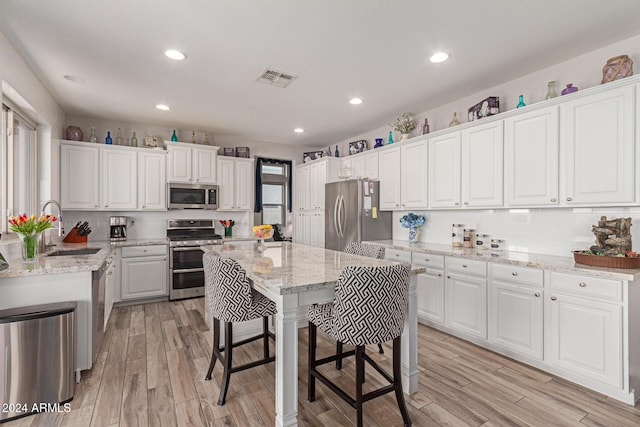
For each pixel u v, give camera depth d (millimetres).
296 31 2232
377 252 2662
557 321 2266
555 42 2369
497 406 1948
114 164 4199
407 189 3900
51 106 3406
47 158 3332
